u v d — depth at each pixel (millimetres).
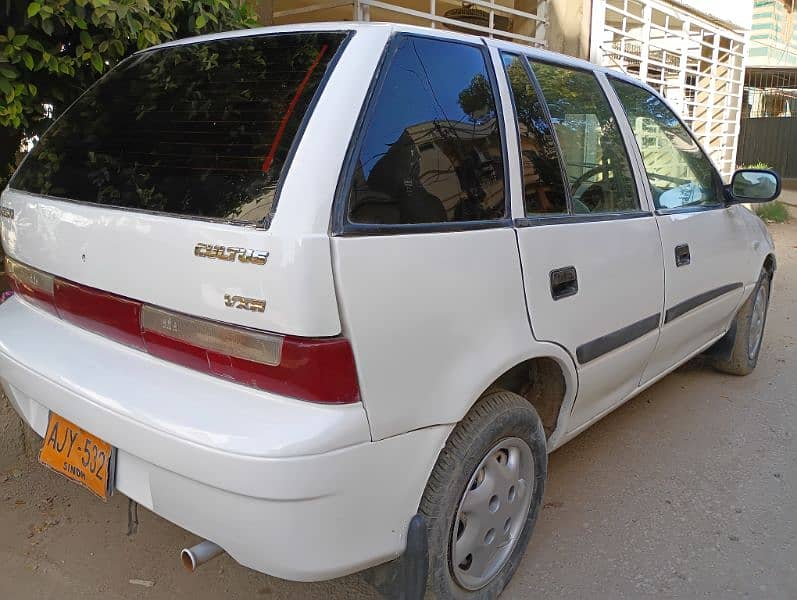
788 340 5668
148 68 2598
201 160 2049
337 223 1782
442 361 2023
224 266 1792
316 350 1724
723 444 3789
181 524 1907
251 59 2242
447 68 2258
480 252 2152
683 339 3666
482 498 2299
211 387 1878
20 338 2375
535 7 8711
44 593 2443
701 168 3848
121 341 2121
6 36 3055
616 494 3258
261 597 2500
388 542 1966
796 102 20281
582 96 2918
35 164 2646
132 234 2002
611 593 2572
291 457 1691
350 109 1907
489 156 2311
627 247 2910
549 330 2441
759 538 2938
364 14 6305
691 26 11602
